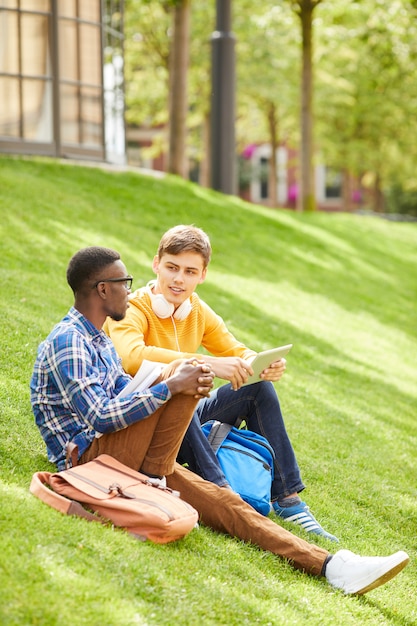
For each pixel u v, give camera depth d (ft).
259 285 35.94
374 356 31.58
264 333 29.25
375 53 69.77
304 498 16.69
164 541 11.64
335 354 29.96
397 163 112.88
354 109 101.86
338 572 12.51
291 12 69.97
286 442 14.61
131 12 76.95
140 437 12.23
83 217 34.27
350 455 20.11
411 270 52.49
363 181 129.49
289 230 48.70
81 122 44.24
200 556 11.80
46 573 9.84
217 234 41.37
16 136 41.52
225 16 50.72
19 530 10.62
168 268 14.15
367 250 53.16
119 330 13.80
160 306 14.19
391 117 103.91
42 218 31.78
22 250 27.53
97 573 10.27
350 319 36.24
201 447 13.47
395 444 22.11
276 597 11.58
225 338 15.34
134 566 10.67
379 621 12.09
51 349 12.41
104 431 12.07
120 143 48.06
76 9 43.11
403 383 29.01
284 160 149.89
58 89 42.29
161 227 37.91
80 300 12.80
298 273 41.19
